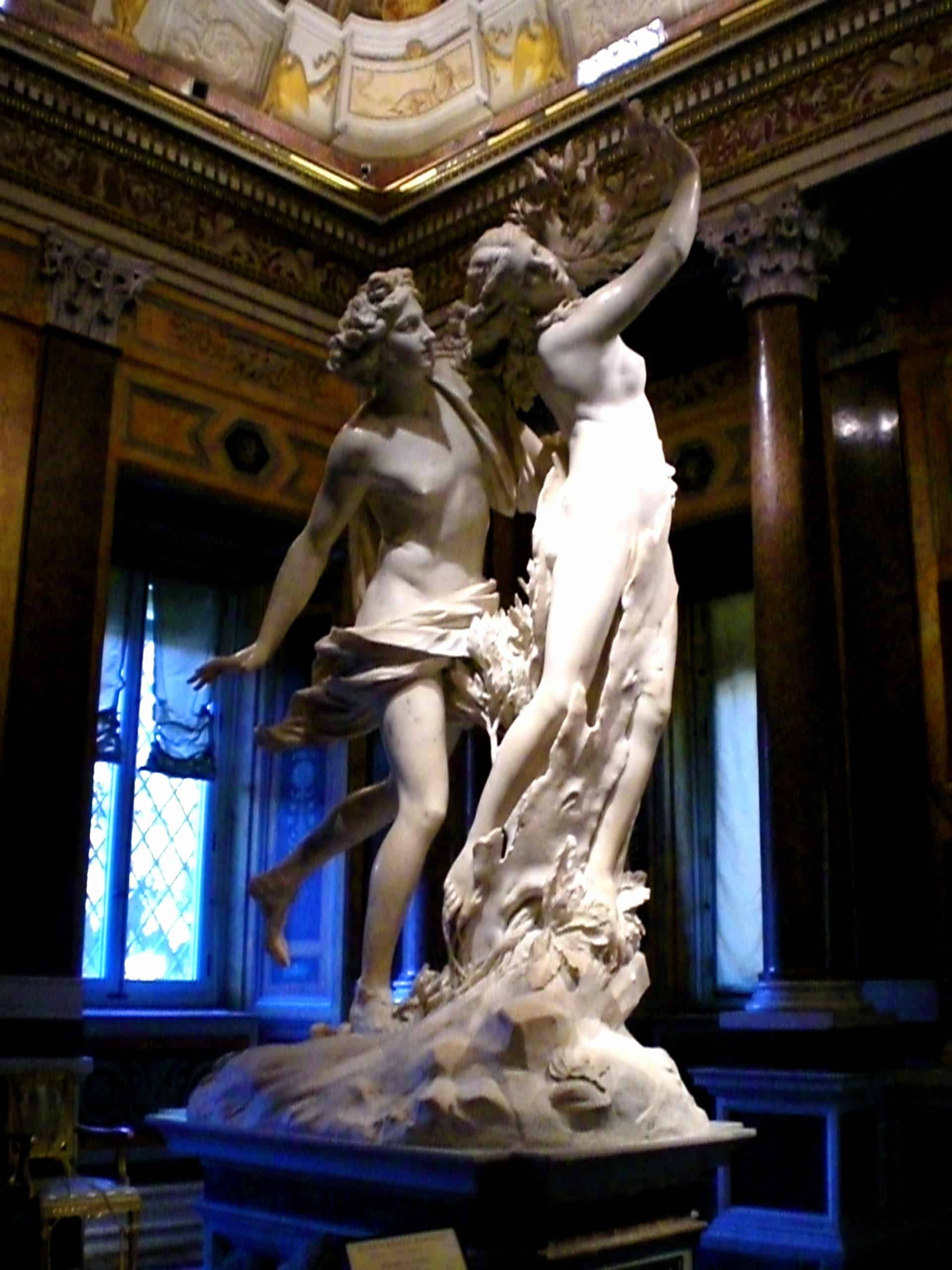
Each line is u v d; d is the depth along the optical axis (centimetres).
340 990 890
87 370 801
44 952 733
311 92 953
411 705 331
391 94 962
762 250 739
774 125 753
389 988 327
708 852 876
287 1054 319
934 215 750
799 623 686
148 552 948
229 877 968
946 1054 674
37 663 754
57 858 746
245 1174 310
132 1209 603
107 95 812
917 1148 649
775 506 703
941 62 694
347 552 938
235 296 890
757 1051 654
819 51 734
